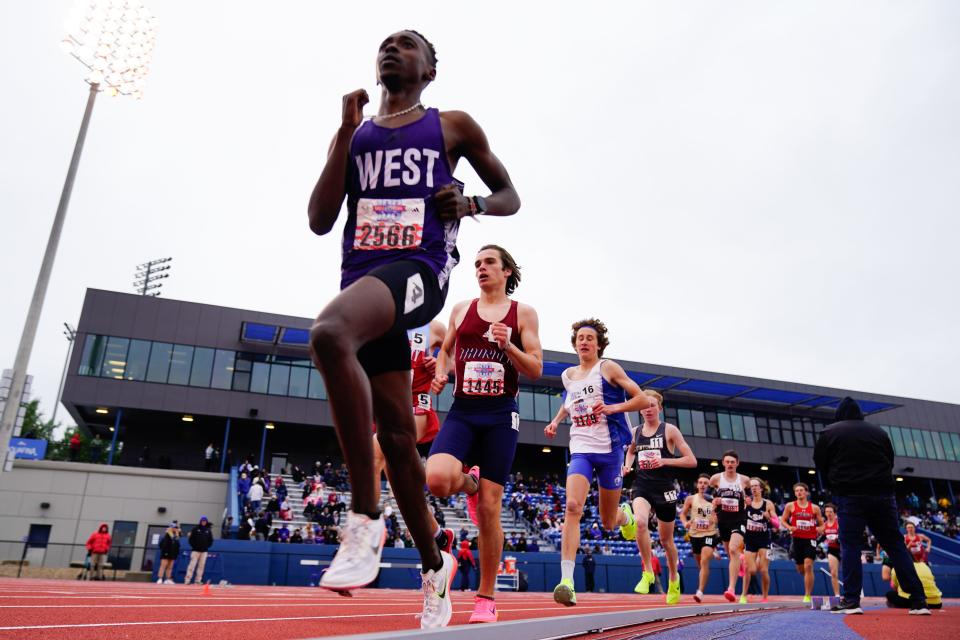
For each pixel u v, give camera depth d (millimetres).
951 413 45344
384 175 2238
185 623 2541
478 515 3557
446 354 4617
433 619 2336
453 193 2146
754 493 10102
